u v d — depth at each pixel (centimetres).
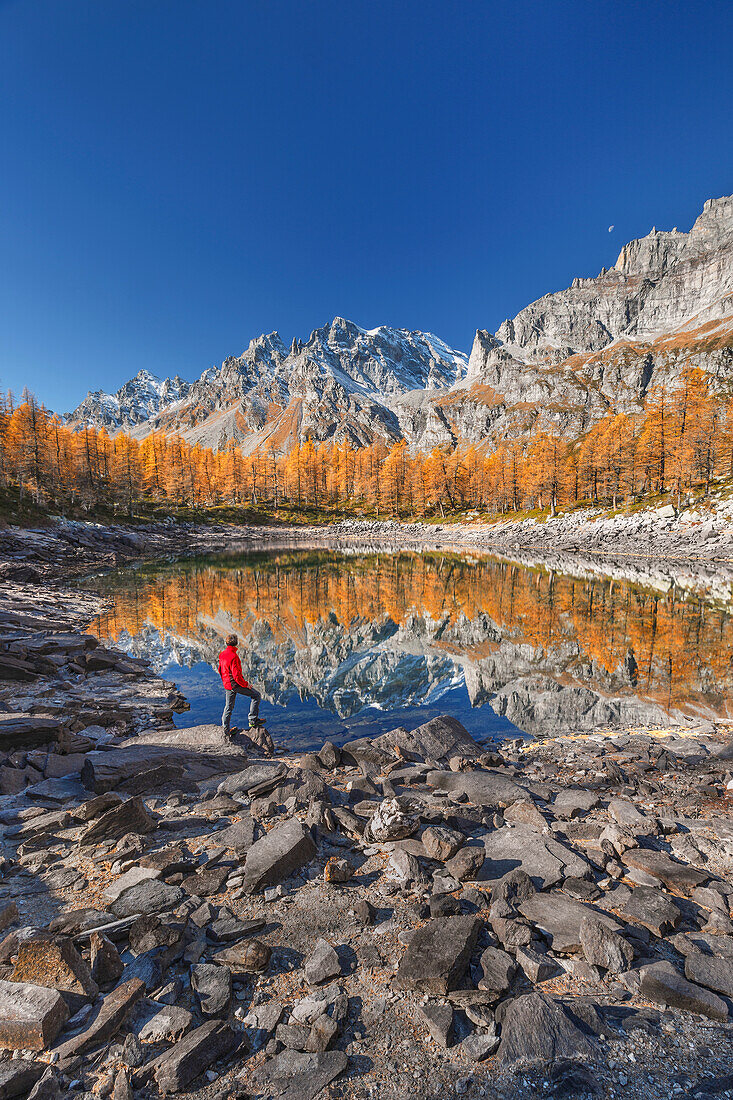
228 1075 304
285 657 2069
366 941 429
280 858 532
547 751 1112
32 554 5012
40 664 1558
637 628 2597
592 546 7594
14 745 946
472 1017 342
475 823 647
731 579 4322
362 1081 299
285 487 15712
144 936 414
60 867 550
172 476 13112
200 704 1451
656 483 9019
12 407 8094
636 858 551
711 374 18038
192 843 605
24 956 366
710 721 1355
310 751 1099
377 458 16275
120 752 869
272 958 409
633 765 968
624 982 376
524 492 11531
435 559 6625
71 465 9112
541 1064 304
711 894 487
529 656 2086
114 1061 311
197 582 4244
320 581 4447
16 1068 302
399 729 1061
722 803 764
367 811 688
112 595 3428
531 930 432
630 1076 296
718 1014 340
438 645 2286
